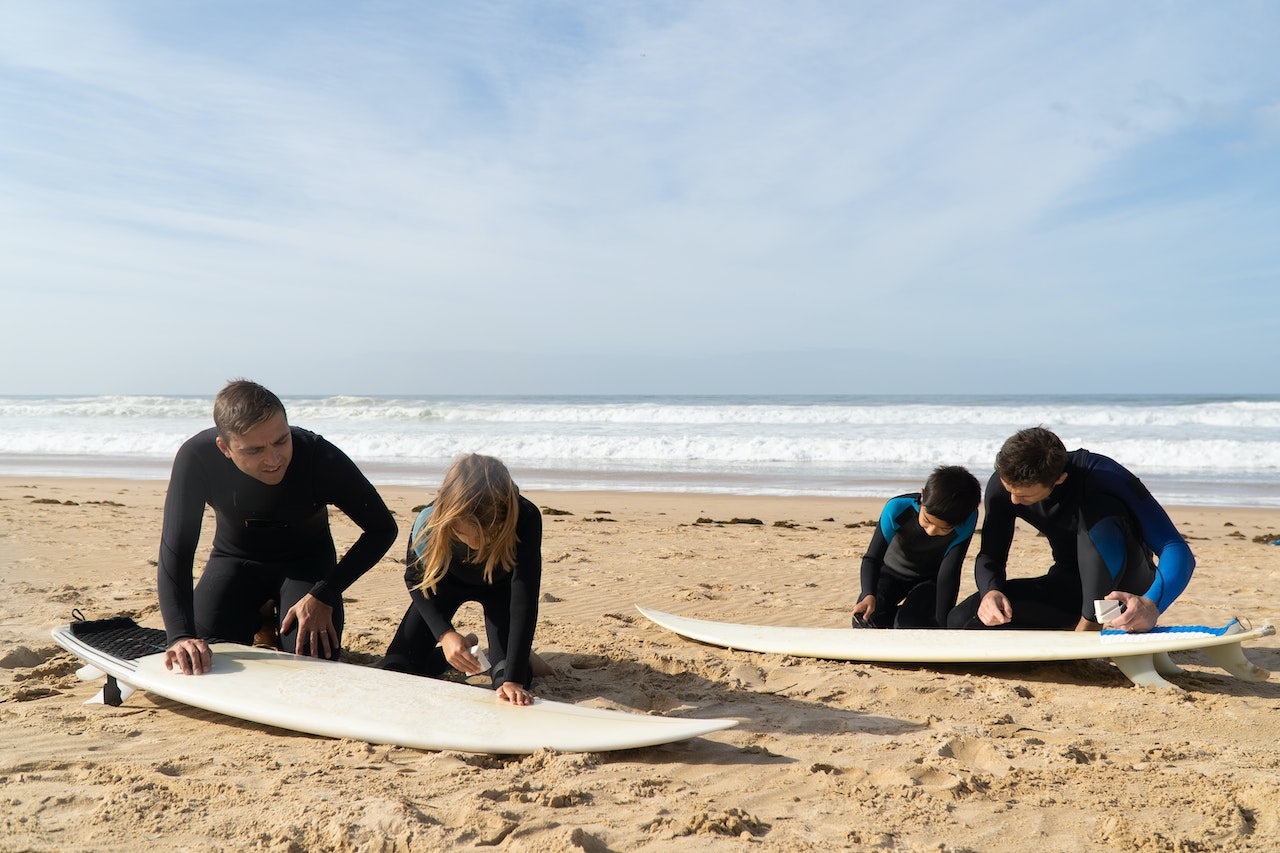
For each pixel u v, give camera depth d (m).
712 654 4.24
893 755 2.87
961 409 25.56
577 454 19.05
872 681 3.78
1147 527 3.80
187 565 3.34
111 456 19.45
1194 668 4.18
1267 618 5.18
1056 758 2.83
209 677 3.19
